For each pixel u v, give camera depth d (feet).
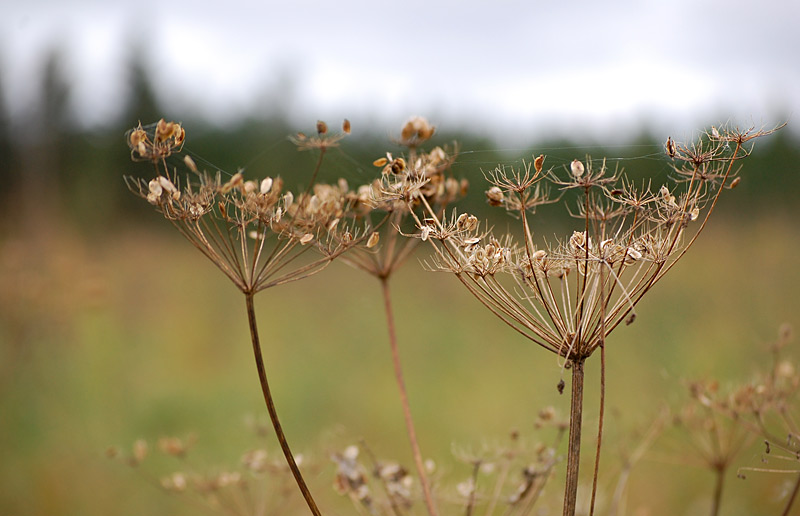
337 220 6.46
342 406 22.07
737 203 46.24
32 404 21.34
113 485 16.84
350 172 9.96
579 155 5.95
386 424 20.18
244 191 6.15
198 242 6.00
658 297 28.81
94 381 24.31
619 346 22.86
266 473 9.12
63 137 90.79
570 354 5.09
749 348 21.09
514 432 7.82
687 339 22.84
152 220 75.25
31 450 18.70
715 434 8.65
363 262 7.87
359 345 29.17
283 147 34.32
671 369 19.94
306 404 22.31
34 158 89.04
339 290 39.83
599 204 5.62
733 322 24.68
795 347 17.25
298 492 10.57
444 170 8.06
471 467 15.20
